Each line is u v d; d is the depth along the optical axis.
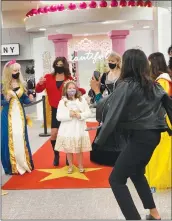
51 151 5.41
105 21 8.21
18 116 4.25
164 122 2.43
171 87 3.12
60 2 9.88
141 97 2.32
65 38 9.04
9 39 10.50
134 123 2.34
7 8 10.40
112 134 2.53
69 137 4.05
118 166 2.42
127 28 9.12
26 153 4.30
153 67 3.21
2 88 4.22
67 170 4.32
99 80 3.77
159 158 3.38
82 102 4.14
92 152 4.55
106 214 2.99
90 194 3.49
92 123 7.28
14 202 3.35
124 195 2.40
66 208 3.16
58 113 4.08
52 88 4.44
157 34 8.00
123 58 2.40
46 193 3.57
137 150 2.37
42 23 8.66
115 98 2.29
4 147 4.24
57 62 4.42
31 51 10.55
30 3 9.92
